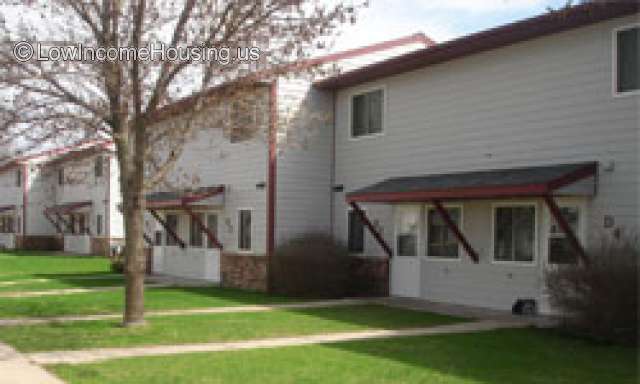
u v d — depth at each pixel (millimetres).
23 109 11945
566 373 8852
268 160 19594
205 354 9844
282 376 8398
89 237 40469
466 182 14461
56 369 8781
